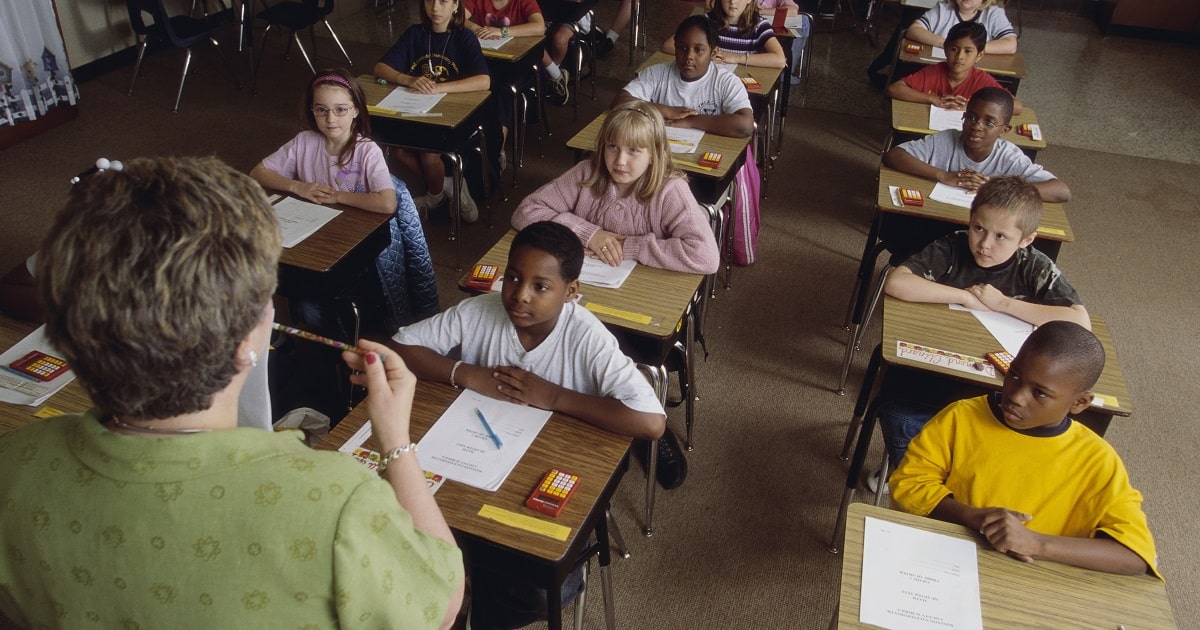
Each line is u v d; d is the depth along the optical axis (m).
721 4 4.35
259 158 4.59
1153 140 5.43
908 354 2.18
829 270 3.87
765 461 2.76
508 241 2.60
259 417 1.12
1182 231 4.35
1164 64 6.76
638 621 2.19
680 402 2.74
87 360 0.68
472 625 1.77
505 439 1.74
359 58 6.09
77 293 0.65
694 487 2.63
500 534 1.53
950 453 1.75
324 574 0.73
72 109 4.87
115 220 0.66
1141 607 1.43
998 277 2.46
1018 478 1.68
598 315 2.28
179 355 0.68
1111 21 7.32
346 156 2.88
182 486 0.71
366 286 2.96
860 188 4.66
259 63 5.70
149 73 5.58
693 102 3.66
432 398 1.84
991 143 3.16
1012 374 1.63
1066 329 1.59
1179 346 3.42
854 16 7.18
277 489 0.73
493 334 1.92
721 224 3.23
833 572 2.37
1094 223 4.39
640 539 2.44
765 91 3.92
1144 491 2.68
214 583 0.72
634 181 2.60
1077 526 1.65
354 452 1.67
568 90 5.60
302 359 2.89
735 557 2.40
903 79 4.16
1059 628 1.39
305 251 2.58
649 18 7.14
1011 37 4.77
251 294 0.72
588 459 1.70
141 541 0.72
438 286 3.63
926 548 1.52
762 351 3.29
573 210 2.72
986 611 1.41
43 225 3.84
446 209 4.10
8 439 0.78
